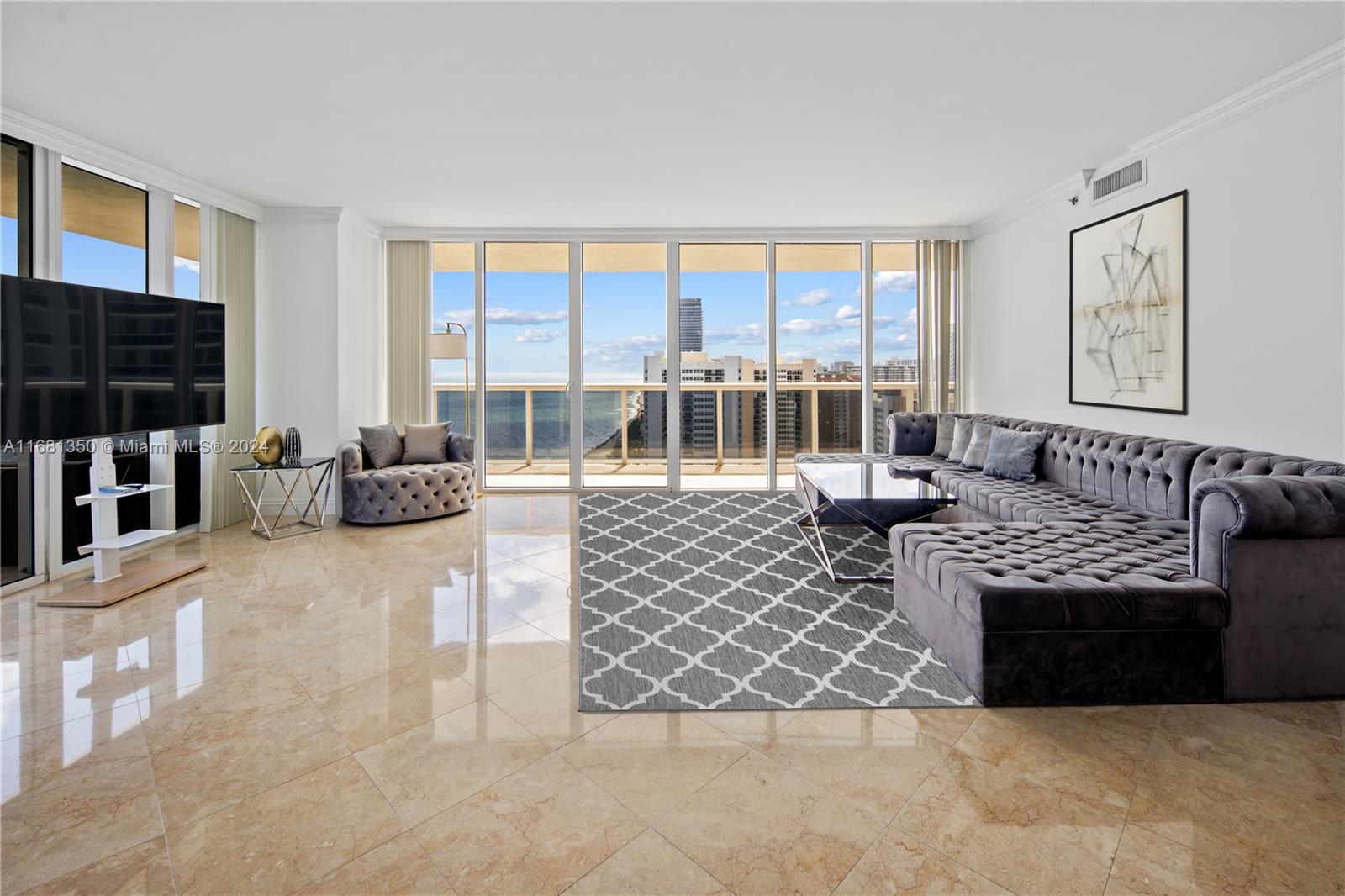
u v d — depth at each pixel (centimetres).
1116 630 225
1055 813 171
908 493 404
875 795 179
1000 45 277
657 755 199
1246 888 145
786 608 328
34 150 357
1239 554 225
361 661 266
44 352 317
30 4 244
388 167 433
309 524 512
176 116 349
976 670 231
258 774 190
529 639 289
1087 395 450
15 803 176
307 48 278
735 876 150
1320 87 287
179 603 335
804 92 323
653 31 266
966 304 619
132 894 145
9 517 355
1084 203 450
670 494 614
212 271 483
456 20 257
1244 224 325
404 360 615
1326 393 288
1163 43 274
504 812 173
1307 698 229
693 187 479
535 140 384
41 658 269
